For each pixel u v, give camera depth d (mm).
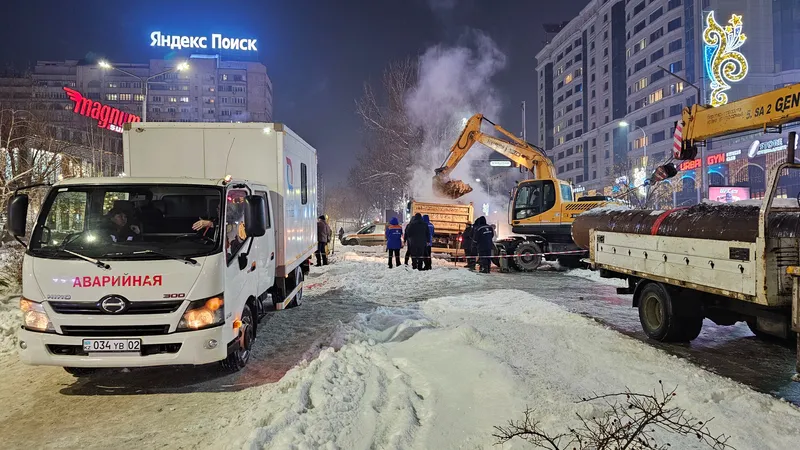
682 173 50906
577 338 6984
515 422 4062
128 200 5859
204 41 135875
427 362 5781
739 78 55906
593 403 4438
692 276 6426
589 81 95250
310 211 10711
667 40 70375
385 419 4301
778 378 5773
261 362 6496
